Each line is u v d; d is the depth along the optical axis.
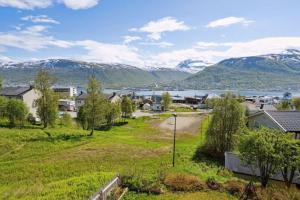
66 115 77.75
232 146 43.06
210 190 24.45
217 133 44.50
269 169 25.69
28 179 31.59
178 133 73.31
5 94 88.94
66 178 31.52
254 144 25.16
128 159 40.91
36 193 24.48
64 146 48.94
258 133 26.00
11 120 68.19
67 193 22.64
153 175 26.48
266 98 183.00
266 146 24.62
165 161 39.59
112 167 35.94
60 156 42.56
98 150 47.06
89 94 63.25
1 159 40.09
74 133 61.19
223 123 44.09
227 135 43.78
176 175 26.27
